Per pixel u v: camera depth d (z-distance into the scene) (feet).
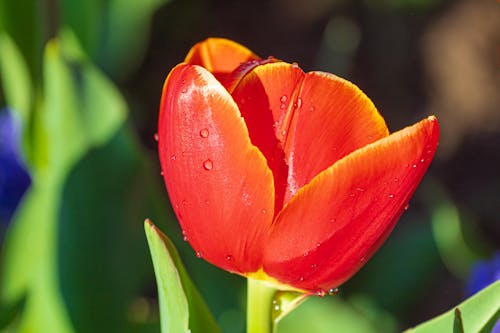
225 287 2.26
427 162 1.56
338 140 1.58
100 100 2.10
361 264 1.60
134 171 2.13
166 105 1.58
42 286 2.14
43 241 2.19
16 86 2.29
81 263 2.13
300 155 1.58
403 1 4.75
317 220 1.55
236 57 1.66
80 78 2.09
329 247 1.56
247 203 1.55
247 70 1.58
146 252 2.20
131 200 2.14
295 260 1.57
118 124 2.10
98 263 2.13
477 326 1.64
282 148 1.58
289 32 4.82
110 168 2.12
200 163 1.55
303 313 2.23
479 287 2.36
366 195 1.55
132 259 2.15
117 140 2.11
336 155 1.58
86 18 2.37
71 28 2.34
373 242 1.58
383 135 1.58
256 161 1.54
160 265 1.61
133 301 2.16
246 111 1.58
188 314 1.61
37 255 2.21
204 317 1.67
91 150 2.10
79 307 2.13
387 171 1.54
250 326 1.64
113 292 2.14
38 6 2.21
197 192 1.56
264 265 1.59
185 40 4.61
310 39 4.78
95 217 2.12
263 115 1.58
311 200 1.54
